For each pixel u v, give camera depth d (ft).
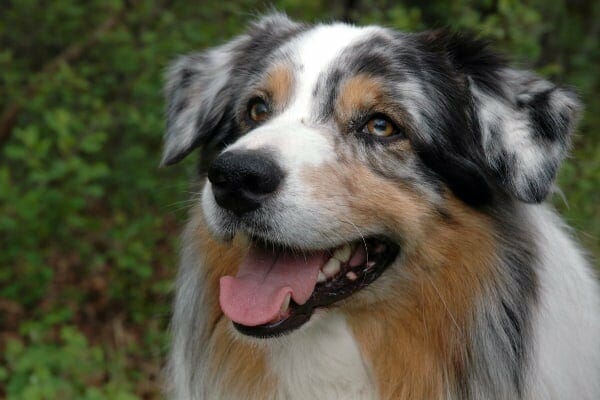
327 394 14.02
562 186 22.57
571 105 13.99
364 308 13.61
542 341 13.79
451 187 13.64
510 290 13.70
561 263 14.32
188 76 16.81
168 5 29.89
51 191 25.16
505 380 13.65
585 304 14.43
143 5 29.25
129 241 27.40
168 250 28.58
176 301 15.38
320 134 13.32
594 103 33.27
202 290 14.61
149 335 25.21
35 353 22.65
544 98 13.93
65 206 25.29
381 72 13.83
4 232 26.89
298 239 12.58
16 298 27.07
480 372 13.69
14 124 30.48
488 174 13.83
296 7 27.53
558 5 37.29
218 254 14.23
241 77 15.55
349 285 13.43
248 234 13.00
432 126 13.78
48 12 29.81
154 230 28.35
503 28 24.95
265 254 13.39
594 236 21.31
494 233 13.71
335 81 13.83
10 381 22.71
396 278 13.55
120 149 30.04
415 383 13.78
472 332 13.67
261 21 16.78
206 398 14.69
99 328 26.91
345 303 13.47
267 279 13.12
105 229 29.25
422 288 13.58
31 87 28.91
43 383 21.15
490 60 14.29
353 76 13.78
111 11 29.76
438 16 28.60
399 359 13.75
